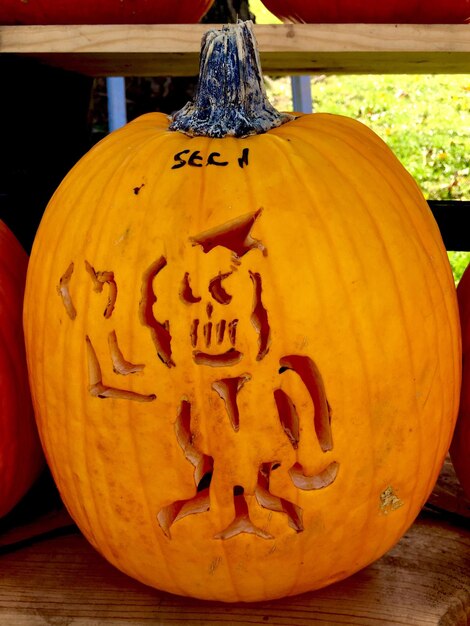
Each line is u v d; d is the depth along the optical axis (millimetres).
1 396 1055
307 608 993
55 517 1227
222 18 2992
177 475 884
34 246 1007
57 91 1713
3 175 1573
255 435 854
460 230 1464
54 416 949
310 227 860
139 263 864
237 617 980
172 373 853
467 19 1411
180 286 845
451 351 959
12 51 1319
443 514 1188
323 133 963
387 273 886
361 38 1307
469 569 1063
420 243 938
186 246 849
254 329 836
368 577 1051
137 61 1493
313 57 1426
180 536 910
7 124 1596
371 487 906
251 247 850
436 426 944
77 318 905
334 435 870
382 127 4047
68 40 1307
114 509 931
